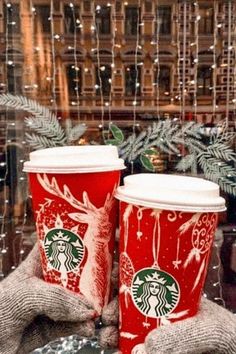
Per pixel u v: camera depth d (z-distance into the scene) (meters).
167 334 0.31
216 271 1.39
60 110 1.63
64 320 0.35
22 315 0.35
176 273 0.31
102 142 1.08
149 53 1.66
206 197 0.31
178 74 1.66
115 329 0.36
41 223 0.34
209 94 1.63
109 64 1.66
